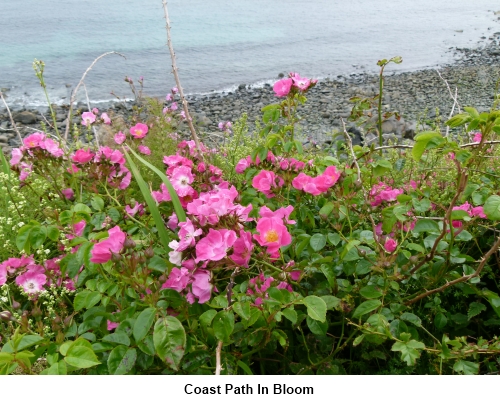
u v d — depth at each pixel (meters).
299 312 2.12
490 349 1.91
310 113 9.80
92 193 2.85
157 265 2.04
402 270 2.15
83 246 2.09
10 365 1.67
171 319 1.74
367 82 12.84
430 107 9.84
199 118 9.40
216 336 1.80
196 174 2.75
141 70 13.66
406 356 1.83
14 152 3.06
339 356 2.44
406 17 23.98
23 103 10.57
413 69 14.24
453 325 2.45
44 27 18.86
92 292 2.05
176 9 23.77
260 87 12.80
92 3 24.33
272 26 21.33
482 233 2.62
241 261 1.96
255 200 2.69
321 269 2.14
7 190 3.24
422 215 2.74
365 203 2.44
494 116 1.94
